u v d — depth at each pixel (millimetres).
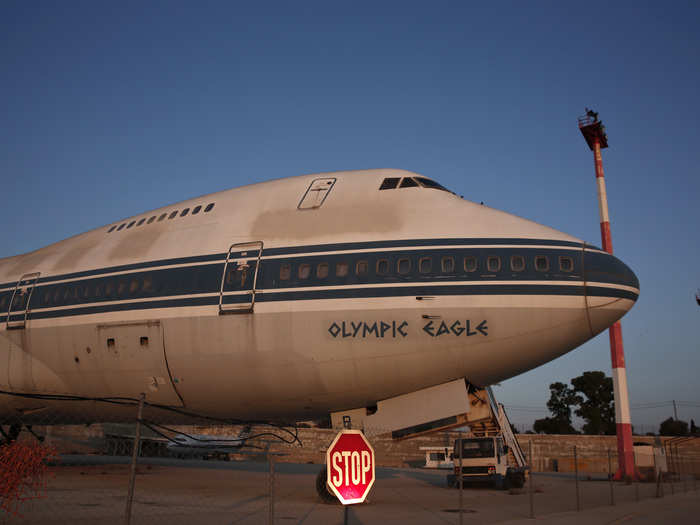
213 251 18500
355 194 18391
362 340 16328
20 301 21328
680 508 19734
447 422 17422
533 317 15844
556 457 51344
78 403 21281
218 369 17734
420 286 16250
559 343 16219
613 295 15953
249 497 18766
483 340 15953
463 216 17250
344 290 16609
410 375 16688
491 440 24953
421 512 15961
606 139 42688
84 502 16047
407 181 18484
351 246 17125
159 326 18312
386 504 17953
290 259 17422
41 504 15344
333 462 6562
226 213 19562
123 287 19406
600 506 19766
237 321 17297
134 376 19000
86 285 20250
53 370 20328
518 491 24453
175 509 15234
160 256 19375
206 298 17844
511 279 16047
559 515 16312
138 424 8672
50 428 38750
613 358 39312
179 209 21062
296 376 17109
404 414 17375
